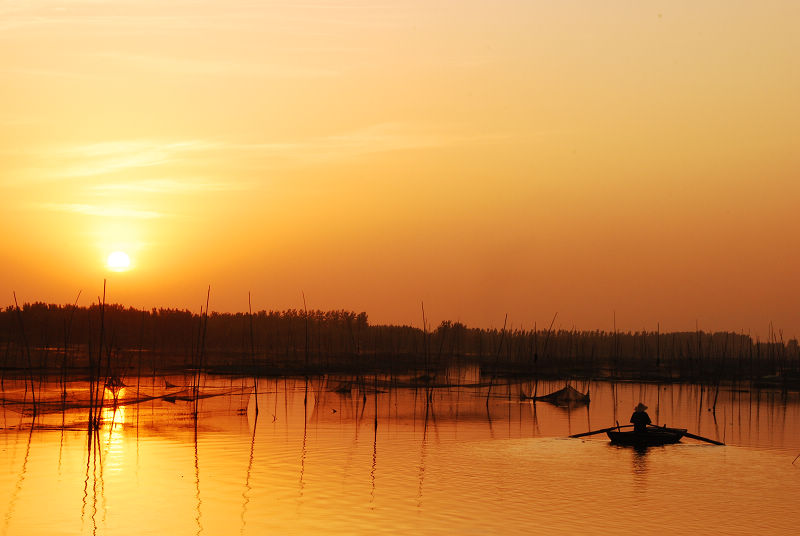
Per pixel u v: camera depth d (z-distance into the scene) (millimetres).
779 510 23312
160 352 107938
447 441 36250
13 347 94875
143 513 22312
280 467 29078
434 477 27453
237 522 21359
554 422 44812
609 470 29094
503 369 89500
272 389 64125
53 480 26422
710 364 92062
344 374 79250
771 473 28859
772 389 72812
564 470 29000
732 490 25859
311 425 41812
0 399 43906
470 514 22297
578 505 23578
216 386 65188
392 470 28688
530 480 27109
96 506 23000
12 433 37062
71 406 45219
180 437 36531
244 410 48656
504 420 45594
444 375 81688
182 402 50125
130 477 27016
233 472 28031
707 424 45219
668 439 35375
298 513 22328
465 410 51344
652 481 27156
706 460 31422
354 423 42969
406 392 65000
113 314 118562
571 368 91125
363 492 24984
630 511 22969
